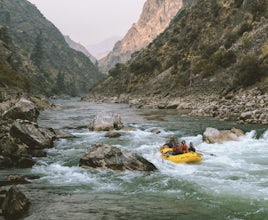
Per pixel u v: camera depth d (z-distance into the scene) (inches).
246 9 3100.4
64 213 366.3
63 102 4119.1
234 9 3548.2
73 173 569.0
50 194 443.8
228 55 2518.5
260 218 366.0
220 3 3828.7
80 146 832.3
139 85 4362.7
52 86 6692.9
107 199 426.9
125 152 612.4
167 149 735.1
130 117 1625.2
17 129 764.6
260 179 529.0
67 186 490.0
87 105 3120.1
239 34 2810.0
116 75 5940.0
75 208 385.4
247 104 1386.6
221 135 892.0
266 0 2849.4
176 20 5851.4
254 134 931.3
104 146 623.5
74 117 1635.1
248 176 547.8
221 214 376.5
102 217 355.6
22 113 1135.0
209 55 3085.6
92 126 1134.4
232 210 390.0
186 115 1633.9
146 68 4490.7
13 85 2906.0
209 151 772.0
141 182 517.0
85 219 348.5
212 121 1320.1
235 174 561.9
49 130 925.8
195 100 2182.6
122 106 2861.7
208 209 392.8
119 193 458.9
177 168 611.2
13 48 7017.7
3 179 520.4
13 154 631.8
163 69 4178.2
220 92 2044.8
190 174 565.9
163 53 4510.3
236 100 1601.9
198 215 371.2
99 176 551.2
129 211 378.9
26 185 488.1
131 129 1125.1
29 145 769.6
